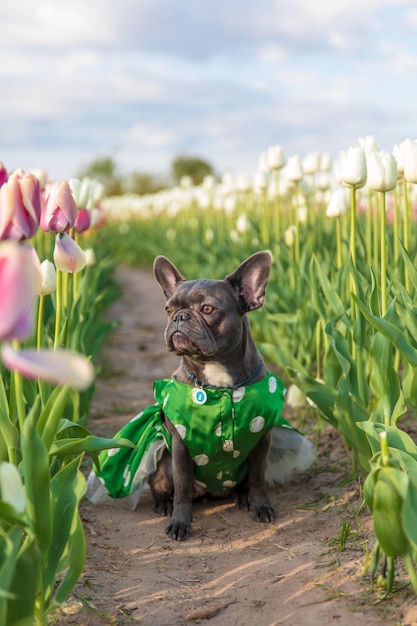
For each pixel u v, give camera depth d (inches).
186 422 61.6
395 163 63.5
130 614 51.3
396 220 73.1
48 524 44.4
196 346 59.2
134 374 114.4
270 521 64.2
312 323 91.0
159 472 66.7
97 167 759.7
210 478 65.7
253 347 63.2
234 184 161.6
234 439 61.8
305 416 85.3
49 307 84.3
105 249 227.1
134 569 57.5
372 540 57.4
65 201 53.4
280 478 70.2
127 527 64.9
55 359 33.5
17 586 42.0
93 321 105.8
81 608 50.8
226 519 65.9
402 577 51.3
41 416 48.2
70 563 47.3
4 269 35.4
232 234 152.7
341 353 63.5
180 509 63.8
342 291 79.6
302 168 105.8
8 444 49.2
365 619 48.2
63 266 54.3
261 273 62.1
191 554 60.0
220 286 61.7
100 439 48.4
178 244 237.6
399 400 57.7
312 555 57.2
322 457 75.5
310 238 104.7
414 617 47.3
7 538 42.0
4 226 40.9
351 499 65.3
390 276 72.6
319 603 50.7
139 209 382.3
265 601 52.0
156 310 181.9
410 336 63.1
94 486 68.3
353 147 65.2
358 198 118.3
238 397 61.1
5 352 34.0
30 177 41.8
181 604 52.6
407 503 45.1
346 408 59.9
